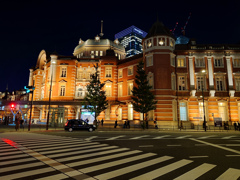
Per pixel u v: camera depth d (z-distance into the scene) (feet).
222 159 26.94
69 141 44.47
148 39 104.78
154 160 25.93
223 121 97.35
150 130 81.97
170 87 96.22
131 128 93.76
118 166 22.71
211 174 19.90
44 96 129.59
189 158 27.37
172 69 99.96
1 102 107.55
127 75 116.88
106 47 155.02
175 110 97.66
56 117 103.04
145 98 86.28
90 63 128.16
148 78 100.68
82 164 23.56
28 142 42.22
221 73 100.63
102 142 43.27
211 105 98.37
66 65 123.34
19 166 22.44
